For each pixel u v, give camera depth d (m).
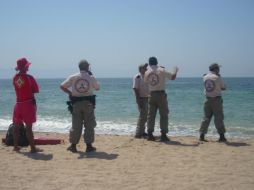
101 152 8.80
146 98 10.91
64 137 11.71
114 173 6.87
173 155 8.36
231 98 33.41
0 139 10.97
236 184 6.09
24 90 8.54
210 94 10.16
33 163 7.68
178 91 51.12
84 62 8.62
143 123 10.97
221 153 8.55
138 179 6.45
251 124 15.93
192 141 10.30
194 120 17.31
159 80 9.96
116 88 71.50
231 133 13.35
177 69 9.92
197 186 6.01
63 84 8.59
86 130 8.76
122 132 13.62
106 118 18.45
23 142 9.57
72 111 8.72
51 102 30.52
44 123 16.58
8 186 6.09
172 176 6.62
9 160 7.95
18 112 8.66
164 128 10.23
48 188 5.97
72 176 6.67
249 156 8.21
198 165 7.41
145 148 9.22
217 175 6.65
